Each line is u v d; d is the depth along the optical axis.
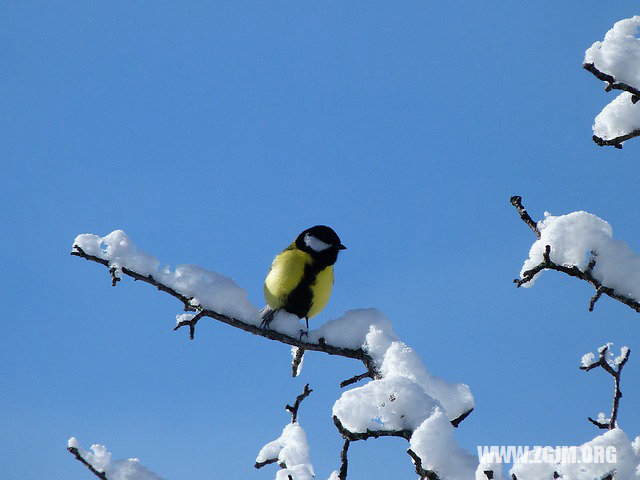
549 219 7.23
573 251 6.73
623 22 6.39
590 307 6.63
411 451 4.98
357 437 5.24
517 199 7.45
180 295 9.15
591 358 7.16
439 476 4.89
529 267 6.93
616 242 6.69
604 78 6.28
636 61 6.23
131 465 6.91
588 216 6.89
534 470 4.78
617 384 7.03
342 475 6.23
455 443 5.02
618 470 4.75
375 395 5.34
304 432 7.45
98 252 8.91
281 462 7.27
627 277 6.54
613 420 6.95
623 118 6.83
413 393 5.34
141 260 8.99
